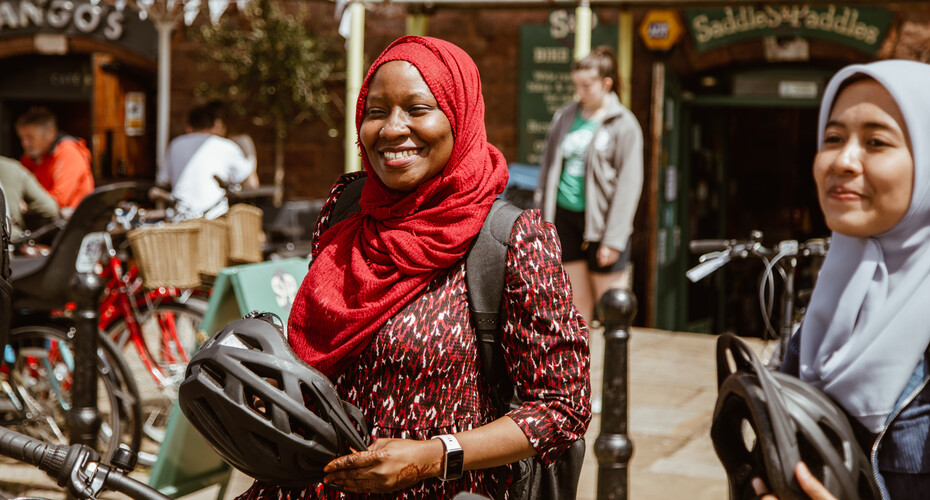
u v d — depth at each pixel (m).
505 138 11.74
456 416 2.10
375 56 11.91
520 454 2.08
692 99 11.46
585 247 6.40
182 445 3.96
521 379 2.13
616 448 3.91
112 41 14.32
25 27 14.43
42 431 5.20
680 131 11.58
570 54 11.46
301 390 2.08
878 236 2.06
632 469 5.36
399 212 2.17
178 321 6.12
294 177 12.39
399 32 11.84
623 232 6.27
